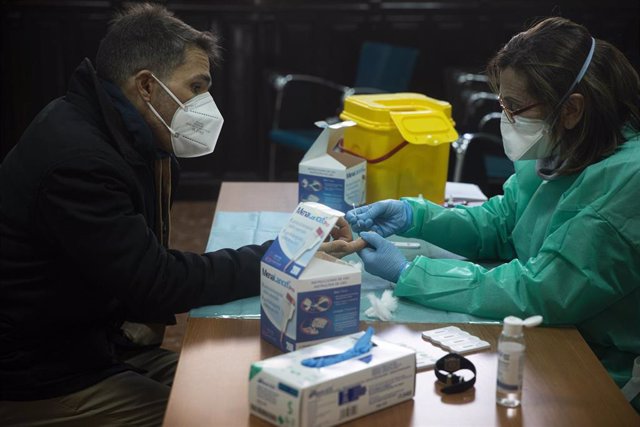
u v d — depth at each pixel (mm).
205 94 1673
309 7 4965
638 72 1719
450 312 1554
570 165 1613
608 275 1467
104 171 1488
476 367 1329
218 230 2025
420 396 1227
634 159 1500
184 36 1627
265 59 5039
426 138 2135
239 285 1592
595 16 5031
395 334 1449
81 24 4805
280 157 5223
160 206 1805
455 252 1929
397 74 4367
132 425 1592
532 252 1740
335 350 1203
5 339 1555
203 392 1233
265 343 1404
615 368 1572
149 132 1583
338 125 2078
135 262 1480
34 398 1565
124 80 1610
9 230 1540
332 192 2055
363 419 1154
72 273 1562
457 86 4277
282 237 1376
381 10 5008
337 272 1315
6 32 4758
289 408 1096
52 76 4863
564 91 1539
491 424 1155
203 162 5172
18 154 1571
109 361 1645
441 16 5039
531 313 1494
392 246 1666
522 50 1564
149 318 1778
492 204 1961
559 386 1272
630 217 1462
